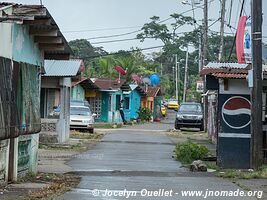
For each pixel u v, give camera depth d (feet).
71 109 126.21
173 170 58.70
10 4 42.34
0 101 39.40
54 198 38.11
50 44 52.90
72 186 44.55
